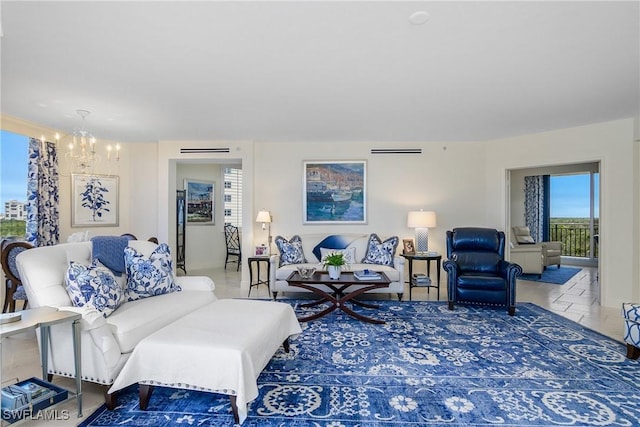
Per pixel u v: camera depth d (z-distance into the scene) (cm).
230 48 241
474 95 337
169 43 234
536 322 361
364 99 349
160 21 207
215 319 236
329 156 562
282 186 564
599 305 432
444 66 271
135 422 189
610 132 430
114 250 292
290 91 326
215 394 218
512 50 245
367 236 530
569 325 351
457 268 414
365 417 193
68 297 228
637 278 412
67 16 200
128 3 188
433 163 557
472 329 340
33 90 319
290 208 564
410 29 217
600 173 441
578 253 810
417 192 558
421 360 268
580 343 302
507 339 312
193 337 202
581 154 454
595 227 775
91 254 282
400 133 501
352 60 260
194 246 709
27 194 448
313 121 432
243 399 180
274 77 292
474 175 555
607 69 277
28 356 274
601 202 438
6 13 196
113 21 206
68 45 235
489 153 549
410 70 278
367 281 359
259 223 564
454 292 405
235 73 283
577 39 229
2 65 265
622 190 421
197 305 286
